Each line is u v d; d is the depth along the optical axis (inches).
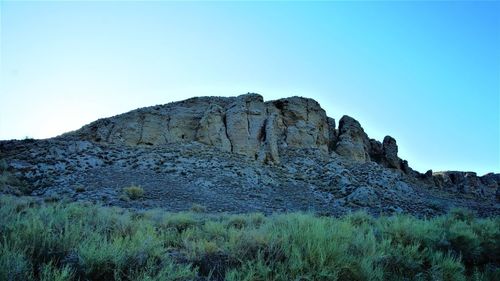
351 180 1676.9
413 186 2372.0
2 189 1013.2
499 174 3619.6
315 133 2279.8
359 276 199.2
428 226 357.1
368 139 2874.0
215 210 973.8
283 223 299.1
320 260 196.5
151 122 1883.6
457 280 244.2
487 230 392.8
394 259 247.1
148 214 580.1
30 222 198.8
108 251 171.3
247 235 225.3
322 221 286.0
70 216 294.8
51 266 155.5
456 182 3314.5
